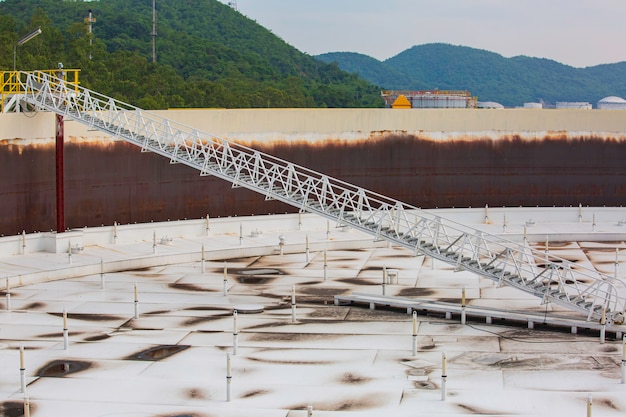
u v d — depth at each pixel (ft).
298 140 222.48
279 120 220.64
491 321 131.34
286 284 158.81
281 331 127.34
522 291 147.84
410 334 125.39
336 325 130.62
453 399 98.94
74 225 195.42
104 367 110.93
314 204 158.71
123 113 192.75
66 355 115.85
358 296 143.13
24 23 409.08
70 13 466.70
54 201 191.31
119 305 142.82
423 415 94.32
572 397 99.30
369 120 227.61
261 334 125.80
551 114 234.38
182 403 98.68
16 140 182.91
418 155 230.68
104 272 168.04
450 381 105.09
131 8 530.27
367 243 193.98
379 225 149.28
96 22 453.58
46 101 183.01
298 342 121.60
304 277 164.55
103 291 152.66
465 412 95.20
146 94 334.24
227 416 94.89
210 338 123.65
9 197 182.39
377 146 228.43
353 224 151.64
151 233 194.49
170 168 209.46
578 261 181.78
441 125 231.30
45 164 188.75
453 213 226.38
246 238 196.65
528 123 234.17
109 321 132.98
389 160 229.25
